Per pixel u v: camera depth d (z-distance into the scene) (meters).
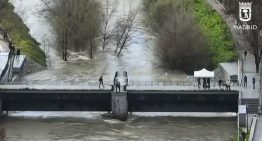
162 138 169.50
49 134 172.38
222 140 167.88
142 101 185.38
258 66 195.12
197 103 185.50
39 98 185.75
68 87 187.62
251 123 165.00
